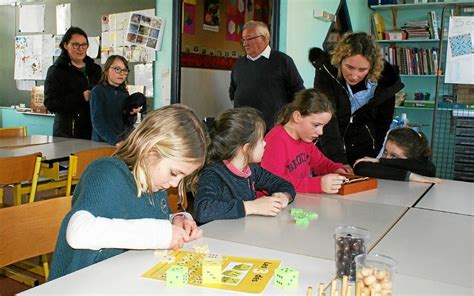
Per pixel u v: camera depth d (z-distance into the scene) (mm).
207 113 5176
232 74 4043
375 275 962
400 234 1484
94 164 1290
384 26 5523
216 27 5176
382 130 2814
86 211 1176
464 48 4445
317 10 4465
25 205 1489
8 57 6043
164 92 4406
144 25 4414
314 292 1042
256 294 1021
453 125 4988
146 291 1021
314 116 2078
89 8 5027
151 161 1242
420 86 5418
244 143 1738
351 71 2412
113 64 3576
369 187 2154
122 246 1165
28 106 5906
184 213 1527
